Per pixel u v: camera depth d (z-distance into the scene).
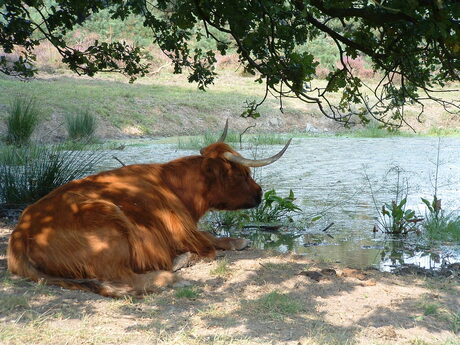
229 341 4.16
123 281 5.26
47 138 21.16
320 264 6.64
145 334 4.24
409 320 4.88
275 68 8.05
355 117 30.95
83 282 5.16
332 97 34.25
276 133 27.91
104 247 5.23
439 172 14.65
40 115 22.70
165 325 4.45
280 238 8.63
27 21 9.34
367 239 8.59
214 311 4.81
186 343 4.09
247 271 6.03
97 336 4.15
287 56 8.25
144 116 26.50
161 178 6.21
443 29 5.89
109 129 24.34
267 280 5.82
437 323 4.84
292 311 4.91
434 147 21.06
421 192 11.95
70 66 9.62
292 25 8.20
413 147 21.06
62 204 5.46
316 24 7.69
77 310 4.70
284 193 11.72
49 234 5.33
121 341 4.11
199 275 5.86
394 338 4.46
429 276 6.43
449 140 24.30
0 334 4.04
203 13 7.96
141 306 4.89
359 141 23.56
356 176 13.93
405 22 6.82
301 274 6.05
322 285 5.72
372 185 12.69
